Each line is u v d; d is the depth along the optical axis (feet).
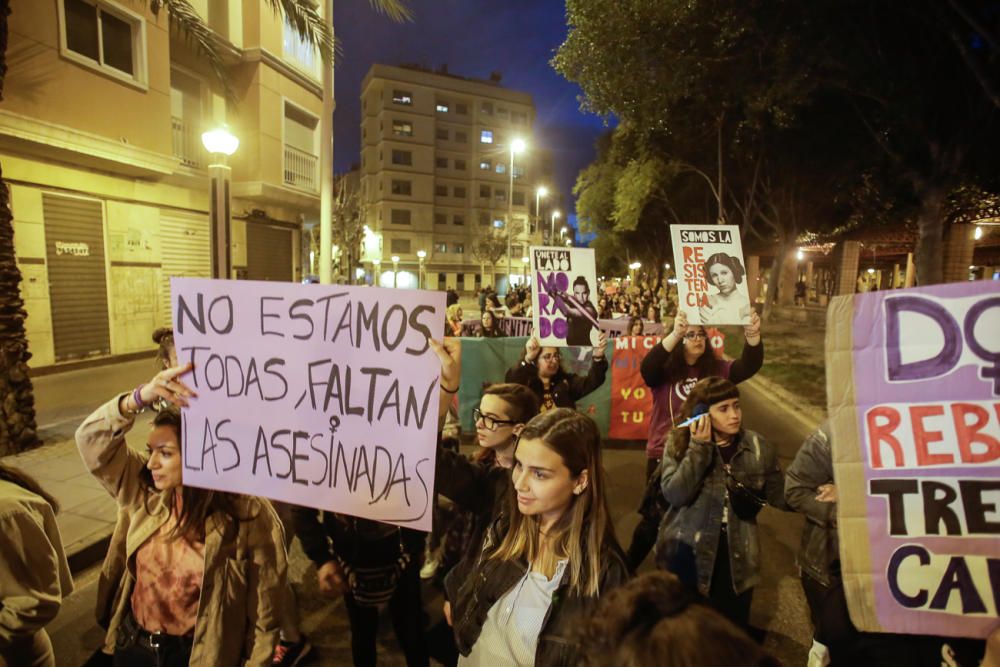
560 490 5.46
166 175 41.52
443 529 10.34
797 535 15.81
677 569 8.69
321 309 6.51
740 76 31.40
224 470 6.73
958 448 4.83
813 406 30.91
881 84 28.48
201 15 47.37
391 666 10.09
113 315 39.11
